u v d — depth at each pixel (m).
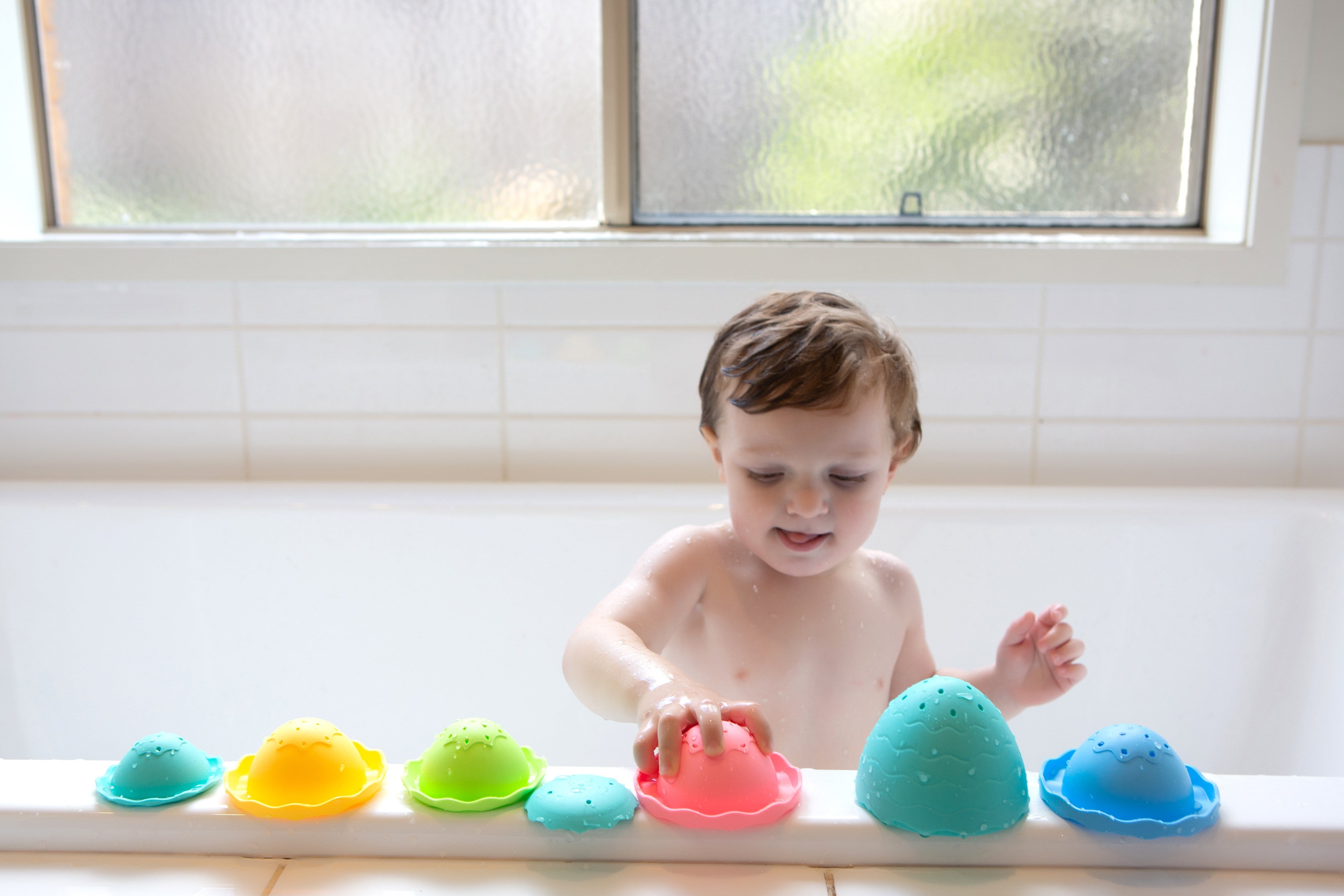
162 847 0.49
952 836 0.47
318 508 1.19
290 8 1.32
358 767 0.51
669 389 1.32
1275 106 1.21
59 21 1.33
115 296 1.31
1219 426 1.32
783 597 0.82
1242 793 0.50
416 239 1.31
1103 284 1.26
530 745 1.19
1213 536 1.17
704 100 1.33
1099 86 1.32
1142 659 1.17
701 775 0.49
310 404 1.33
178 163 1.36
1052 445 1.33
